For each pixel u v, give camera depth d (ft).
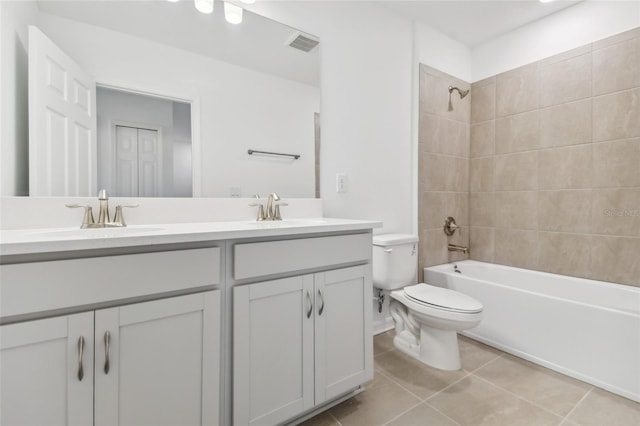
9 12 3.55
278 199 5.32
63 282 2.55
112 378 2.76
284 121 5.86
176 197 4.85
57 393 2.56
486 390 5.01
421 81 7.76
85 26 4.18
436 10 7.27
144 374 2.92
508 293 6.24
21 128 3.77
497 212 8.37
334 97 6.44
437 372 5.57
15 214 3.62
